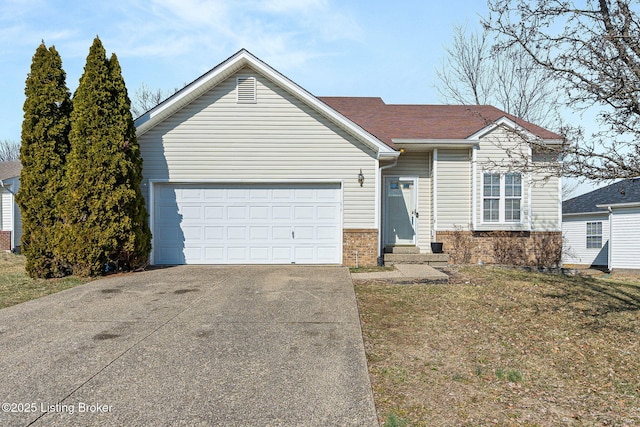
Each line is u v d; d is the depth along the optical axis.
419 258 12.78
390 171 13.94
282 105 12.06
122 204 10.48
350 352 5.26
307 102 11.88
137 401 4.00
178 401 4.00
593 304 8.30
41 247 10.13
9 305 7.58
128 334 5.91
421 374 4.79
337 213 12.18
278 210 12.19
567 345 5.98
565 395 4.44
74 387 4.27
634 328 6.81
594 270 19.20
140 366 4.80
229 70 11.80
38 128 10.46
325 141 12.07
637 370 5.17
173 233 12.15
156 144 12.00
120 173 10.48
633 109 5.86
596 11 6.34
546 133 12.98
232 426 3.59
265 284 9.28
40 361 4.93
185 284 9.30
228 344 5.51
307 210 12.20
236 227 12.19
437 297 8.34
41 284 9.52
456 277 10.64
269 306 7.40
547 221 13.34
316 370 4.72
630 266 17.89
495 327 6.62
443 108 16.62
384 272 11.06
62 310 7.19
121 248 10.49
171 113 11.98
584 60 6.01
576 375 4.99
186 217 12.16
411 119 15.08
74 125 10.37
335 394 4.17
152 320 6.57
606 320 7.22
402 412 3.91
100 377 4.51
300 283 9.39
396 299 8.10
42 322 6.49
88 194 10.22
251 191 12.20
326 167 12.07
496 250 13.32
